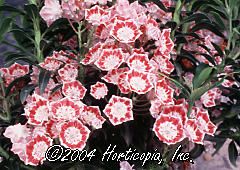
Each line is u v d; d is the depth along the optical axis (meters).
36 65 0.37
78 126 0.31
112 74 0.33
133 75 0.32
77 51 0.40
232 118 0.43
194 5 0.43
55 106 0.31
